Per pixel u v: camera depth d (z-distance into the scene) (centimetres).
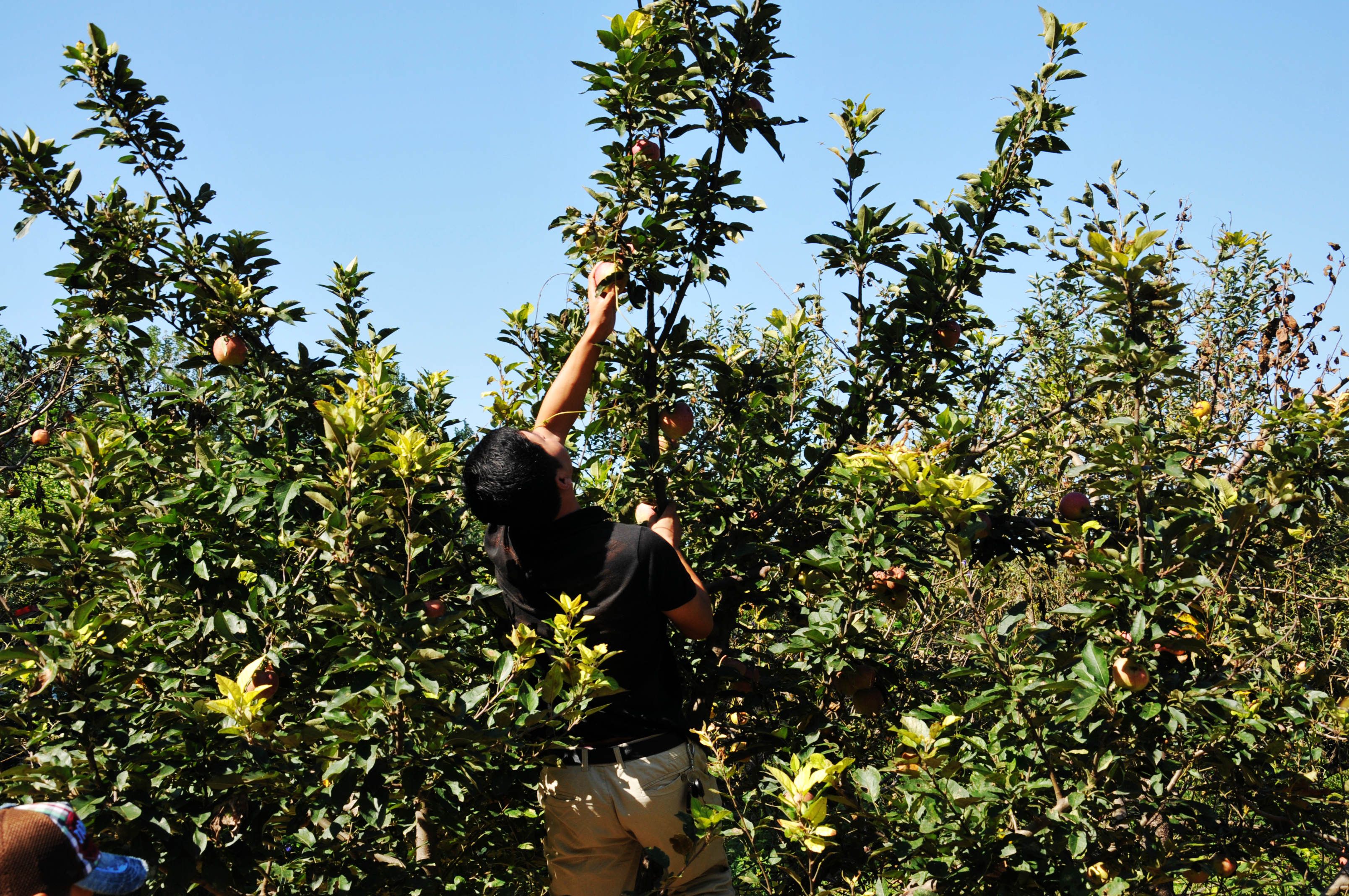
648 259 286
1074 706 250
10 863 138
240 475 265
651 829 219
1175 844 287
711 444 391
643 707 224
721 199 305
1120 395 419
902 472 249
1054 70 329
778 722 323
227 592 243
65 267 315
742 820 223
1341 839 318
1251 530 284
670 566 224
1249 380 491
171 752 226
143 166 337
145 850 199
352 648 227
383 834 239
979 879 243
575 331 362
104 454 278
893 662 339
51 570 261
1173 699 264
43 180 321
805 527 350
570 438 352
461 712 214
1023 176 333
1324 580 465
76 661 214
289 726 204
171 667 244
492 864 278
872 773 252
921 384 341
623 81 292
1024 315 505
